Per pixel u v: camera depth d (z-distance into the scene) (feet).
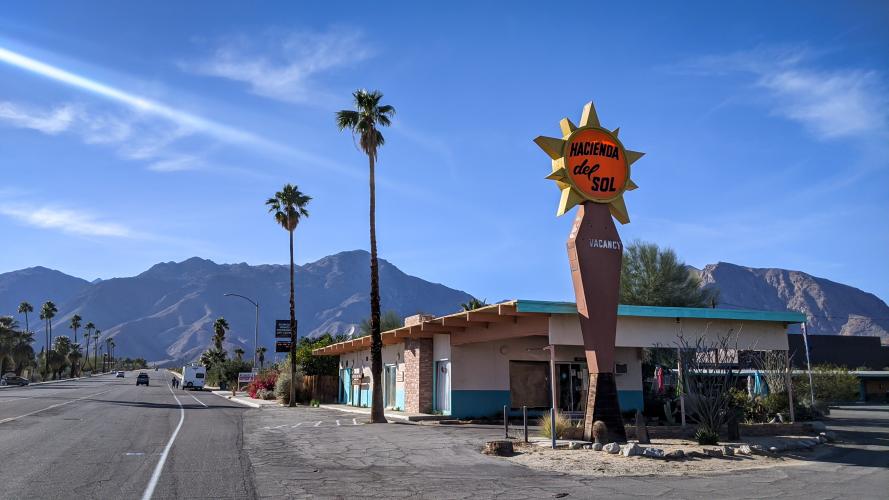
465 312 77.15
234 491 34.60
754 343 75.77
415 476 40.45
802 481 39.68
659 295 119.44
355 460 47.14
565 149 59.00
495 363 88.74
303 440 59.62
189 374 271.90
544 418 62.95
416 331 93.20
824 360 212.64
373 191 90.22
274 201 143.74
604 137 60.34
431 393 93.09
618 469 43.70
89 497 32.45
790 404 73.10
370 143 90.58
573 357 92.48
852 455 52.29
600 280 57.88
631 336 71.56
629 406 88.53
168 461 44.83
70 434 61.05
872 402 184.96
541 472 42.50
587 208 59.16
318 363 157.48
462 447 54.75
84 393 173.27
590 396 56.44
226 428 70.95
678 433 62.39
